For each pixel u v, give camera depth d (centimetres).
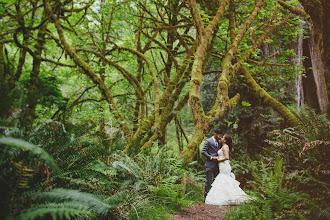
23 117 279
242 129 1257
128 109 971
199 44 692
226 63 738
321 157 443
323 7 449
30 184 248
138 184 410
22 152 241
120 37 1107
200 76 697
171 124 1648
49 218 244
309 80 1480
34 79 948
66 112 917
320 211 322
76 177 331
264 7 973
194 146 687
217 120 696
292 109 771
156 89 854
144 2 934
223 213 456
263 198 409
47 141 290
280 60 1018
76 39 1138
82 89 1220
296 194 381
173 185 508
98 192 332
